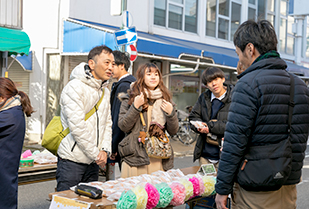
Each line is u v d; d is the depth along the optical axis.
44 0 9.99
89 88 2.95
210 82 3.56
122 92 3.64
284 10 18.58
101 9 10.23
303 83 2.21
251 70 2.12
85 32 8.80
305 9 12.30
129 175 3.22
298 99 2.13
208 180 2.96
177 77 12.75
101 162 2.98
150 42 8.31
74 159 2.92
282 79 2.09
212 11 14.16
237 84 2.10
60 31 9.64
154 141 3.22
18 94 2.89
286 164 2.00
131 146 3.18
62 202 2.35
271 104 2.02
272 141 2.04
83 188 2.40
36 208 4.46
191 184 2.79
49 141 2.97
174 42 10.85
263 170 2.00
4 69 8.43
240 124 2.02
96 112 3.04
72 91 2.84
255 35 2.13
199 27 13.47
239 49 2.22
